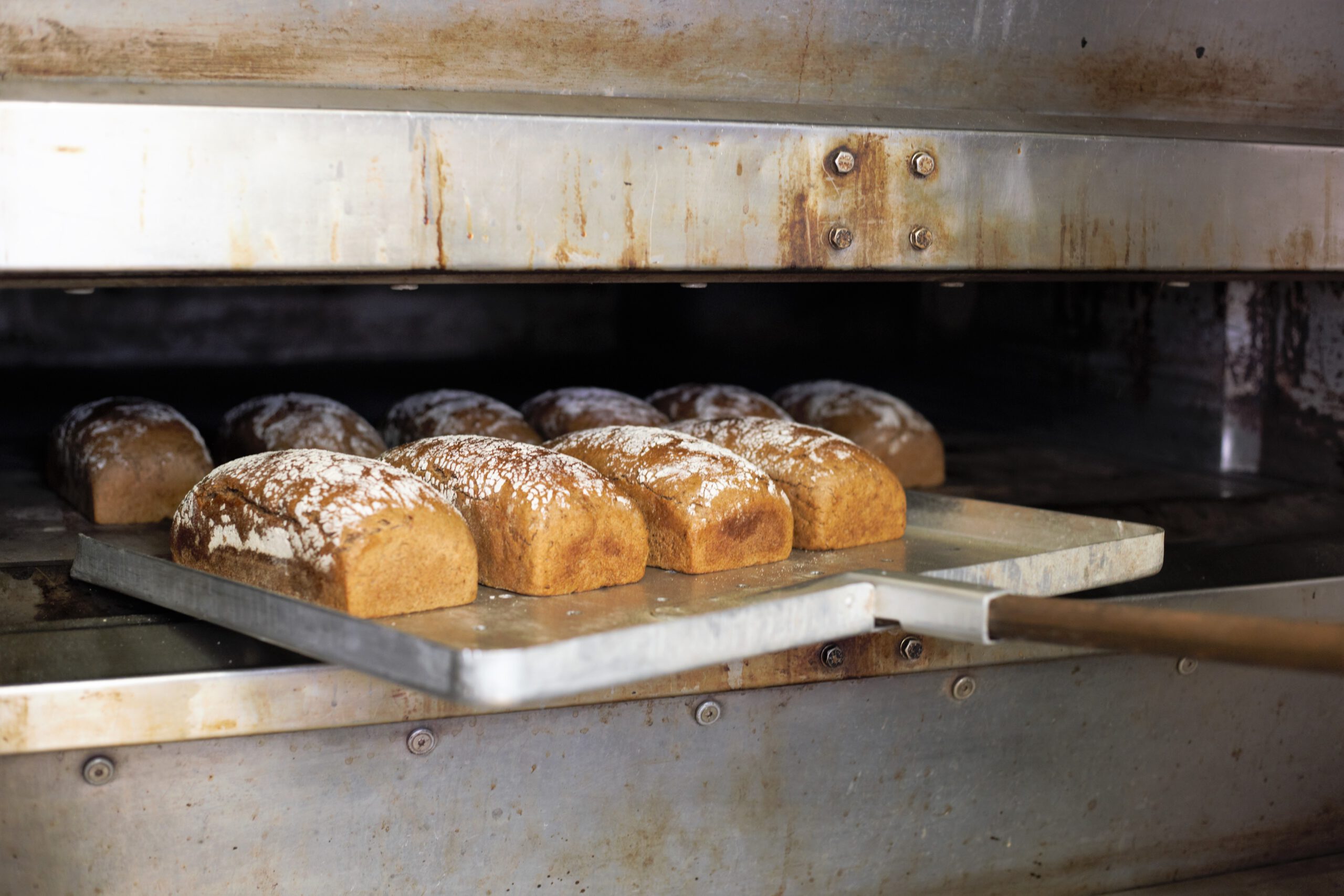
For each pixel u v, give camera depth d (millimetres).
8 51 1653
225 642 1686
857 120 1847
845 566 1835
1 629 1673
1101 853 2053
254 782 1724
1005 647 1929
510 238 1736
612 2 1798
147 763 1694
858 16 1871
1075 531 1896
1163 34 1975
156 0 1681
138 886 1711
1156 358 2430
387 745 1755
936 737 1951
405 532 1653
